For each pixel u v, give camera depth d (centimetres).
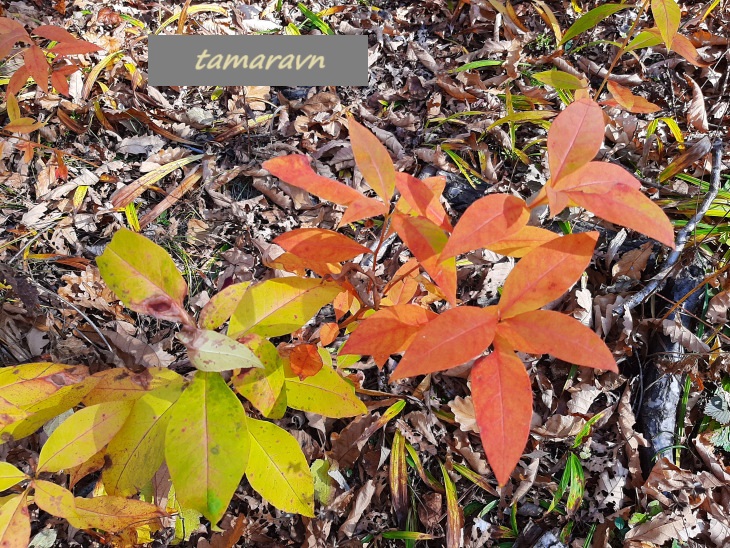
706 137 89
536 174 98
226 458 39
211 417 40
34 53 62
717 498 73
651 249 86
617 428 77
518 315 38
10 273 84
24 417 44
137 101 106
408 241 38
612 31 115
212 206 99
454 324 37
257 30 121
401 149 104
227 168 102
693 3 118
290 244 45
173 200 97
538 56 115
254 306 46
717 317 81
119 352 80
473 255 88
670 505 70
